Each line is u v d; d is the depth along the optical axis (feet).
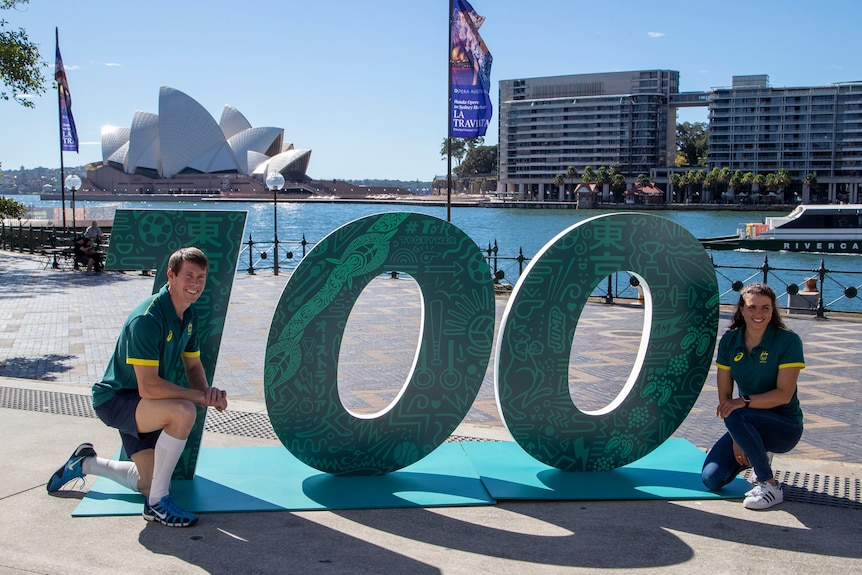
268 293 53.57
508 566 12.60
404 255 16.24
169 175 426.92
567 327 16.70
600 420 17.13
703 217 357.82
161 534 13.61
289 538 13.57
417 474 16.94
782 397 15.51
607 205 447.83
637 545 13.50
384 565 12.57
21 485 15.83
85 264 70.64
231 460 17.54
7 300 49.60
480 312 16.76
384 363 31.55
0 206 75.77
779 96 442.09
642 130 480.23
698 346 17.61
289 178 504.84
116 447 18.29
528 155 511.81
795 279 98.53
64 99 95.20
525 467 17.49
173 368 14.55
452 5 57.36
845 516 14.89
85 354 32.68
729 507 15.38
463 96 58.49
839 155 434.71
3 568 12.20
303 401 16.01
